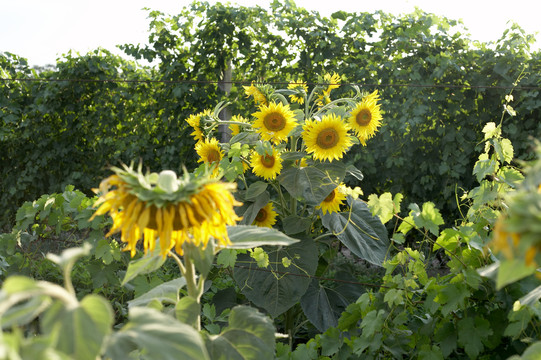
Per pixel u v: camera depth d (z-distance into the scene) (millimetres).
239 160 2863
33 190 5980
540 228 576
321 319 2922
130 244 1023
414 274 1924
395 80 4625
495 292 1714
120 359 777
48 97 5637
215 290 3113
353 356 1988
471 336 1682
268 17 4855
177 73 5145
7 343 622
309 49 4836
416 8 4645
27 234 2779
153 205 988
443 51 4551
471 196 2102
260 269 2824
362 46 4727
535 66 4383
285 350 2105
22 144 5844
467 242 1781
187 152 5285
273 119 2746
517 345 1678
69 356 684
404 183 4789
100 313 720
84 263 2664
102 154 5645
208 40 5008
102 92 5582
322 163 2896
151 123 5488
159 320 814
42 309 750
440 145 4672
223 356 1216
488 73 4480
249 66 5051
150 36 5168
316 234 3316
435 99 4496
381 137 4680
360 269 4043
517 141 4395
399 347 1856
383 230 3129
